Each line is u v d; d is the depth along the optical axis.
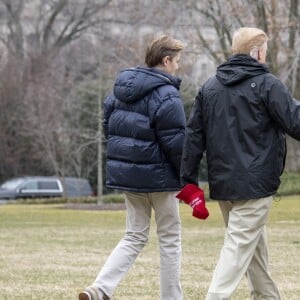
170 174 19.78
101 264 31.33
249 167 17.36
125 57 95.19
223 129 17.67
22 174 125.31
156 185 19.69
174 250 20.22
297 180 85.50
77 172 115.44
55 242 40.81
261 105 17.47
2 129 121.25
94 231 48.00
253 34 17.91
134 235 20.34
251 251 17.70
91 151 116.06
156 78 19.58
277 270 28.86
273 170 17.55
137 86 19.55
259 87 17.47
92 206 78.75
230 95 17.67
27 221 57.41
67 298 23.27
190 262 31.66
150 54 20.06
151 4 94.94
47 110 111.81
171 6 88.06
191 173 18.19
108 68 97.44
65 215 63.47
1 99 119.81
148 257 32.88
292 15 83.19
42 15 162.62
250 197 17.36
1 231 48.41
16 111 119.19
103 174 118.56
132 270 28.81
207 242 40.03
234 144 17.53
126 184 19.86
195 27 87.12
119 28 128.75
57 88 113.25
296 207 63.38
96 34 123.31
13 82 120.00
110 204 82.44
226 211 18.47
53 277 27.62
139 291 24.27
